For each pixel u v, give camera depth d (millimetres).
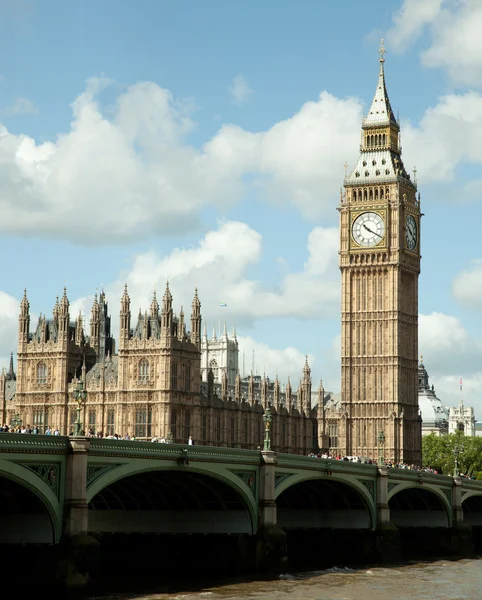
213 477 121625
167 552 133125
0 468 96125
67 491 102562
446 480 178375
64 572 102375
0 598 105438
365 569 145000
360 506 156500
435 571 145625
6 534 107875
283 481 133375
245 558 129500
